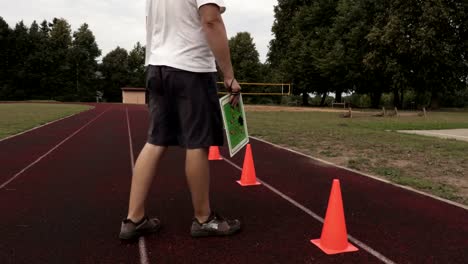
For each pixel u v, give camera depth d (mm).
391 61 31531
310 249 3055
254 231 3424
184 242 3141
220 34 2848
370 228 3588
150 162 3102
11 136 10352
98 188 4949
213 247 3055
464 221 3812
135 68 71688
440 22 29344
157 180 5375
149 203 4242
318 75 42188
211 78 3084
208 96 3051
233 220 3439
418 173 6090
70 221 3666
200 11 2838
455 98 49500
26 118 16922
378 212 4078
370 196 4703
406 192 4902
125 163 6707
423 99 43094
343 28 37844
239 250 3008
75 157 7254
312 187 5125
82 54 66938
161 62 2982
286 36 46312
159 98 3057
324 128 13312
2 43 61500
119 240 3188
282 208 4152
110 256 2885
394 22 30250
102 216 3822
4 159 6945
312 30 42438
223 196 4629
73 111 24875
